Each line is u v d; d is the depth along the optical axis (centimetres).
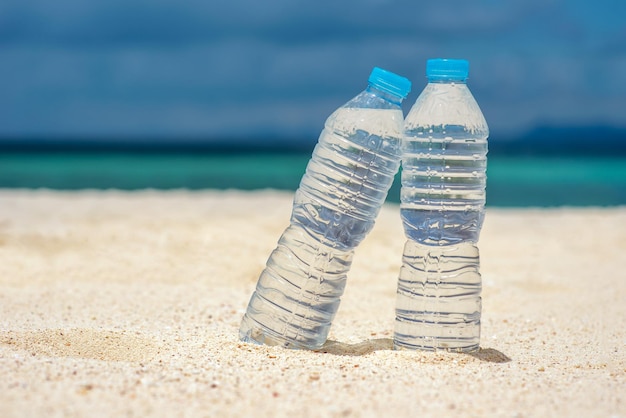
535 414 66
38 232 143
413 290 82
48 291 115
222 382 70
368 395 68
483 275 131
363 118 82
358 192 82
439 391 70
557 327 100
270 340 84
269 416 64
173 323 98
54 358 75
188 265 129
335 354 83
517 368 79
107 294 114
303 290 83
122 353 81
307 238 83
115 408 64
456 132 80
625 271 133
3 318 97
